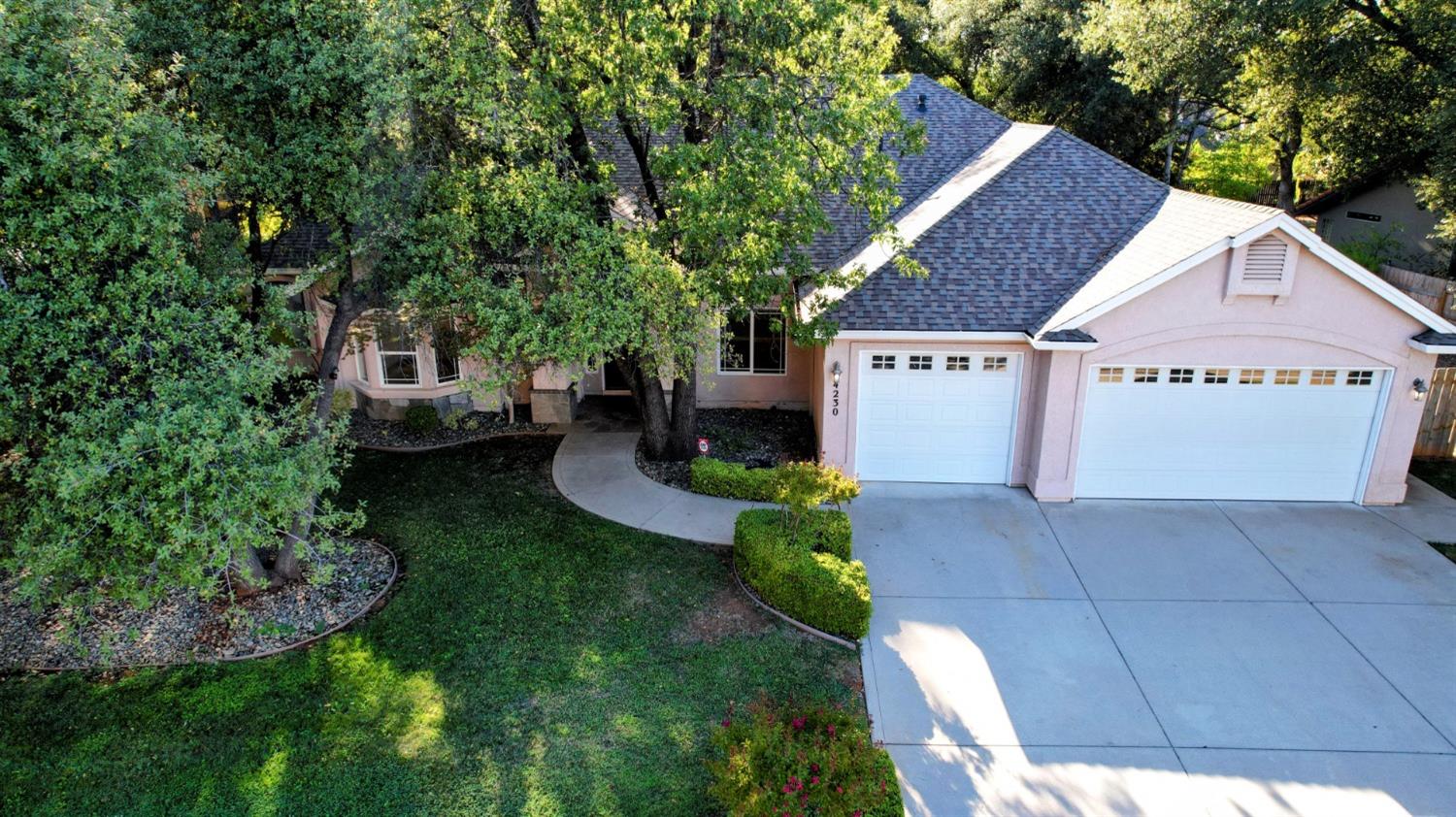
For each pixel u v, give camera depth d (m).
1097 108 30.84
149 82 8.95
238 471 7.60
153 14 8.73
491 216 10.42
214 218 10.35
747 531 11.40
